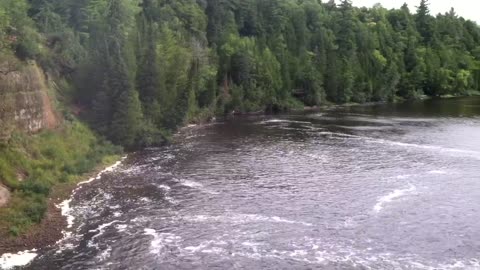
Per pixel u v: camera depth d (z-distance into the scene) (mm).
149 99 78875
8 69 51312
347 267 34469
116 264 34500
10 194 43500
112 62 69188
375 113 114688
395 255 36406
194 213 44656
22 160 49438
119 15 84938
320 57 136875
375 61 146875
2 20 53656
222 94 110688
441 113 113250
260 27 136000
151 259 35438
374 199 48812
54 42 71750
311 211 45438
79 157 58719
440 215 44438
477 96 157125
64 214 43406
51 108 61531
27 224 39688
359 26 152125
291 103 123438
